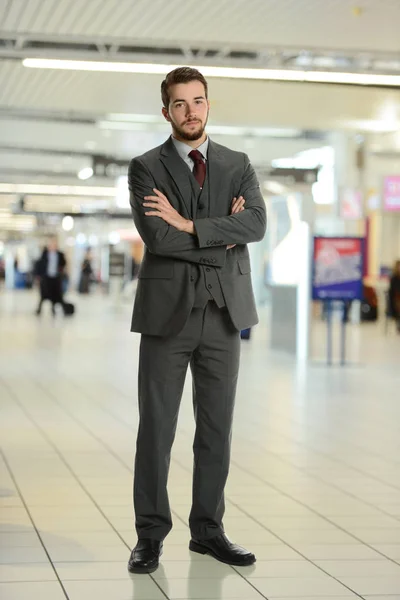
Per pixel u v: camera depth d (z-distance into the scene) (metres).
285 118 17.98
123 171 22.45
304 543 4.89
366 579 4.30
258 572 4.38
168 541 4.88
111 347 17.33
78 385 11.77
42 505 5.62
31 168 30.25
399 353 17.17
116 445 7.68
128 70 12.20
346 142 24.72
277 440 8.05
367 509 5.64
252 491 6.10
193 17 10.75
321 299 14.84
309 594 4.08
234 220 4.34
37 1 10.12
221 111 17.31
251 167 4.56
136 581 4.22
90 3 10.16
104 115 19.00
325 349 17.81
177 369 4.45
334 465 7.00
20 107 17.81
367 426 8.86
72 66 12.13
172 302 4.36
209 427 4.51
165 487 4.47
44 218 47.91
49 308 32.25
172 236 4.27
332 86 14.55
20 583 4.17
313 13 10.56
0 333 20.36
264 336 20.66
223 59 12.02
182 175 4.40
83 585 4.16
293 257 16.47
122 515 5.39
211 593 4.07
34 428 8.50
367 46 12.04
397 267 22.55
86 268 49.22
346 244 14.87
